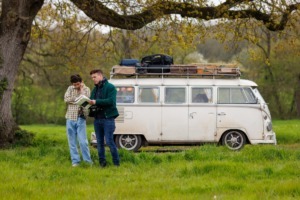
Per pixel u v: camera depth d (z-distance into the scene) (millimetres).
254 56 31656
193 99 26453
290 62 78688
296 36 30484
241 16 28828
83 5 27125
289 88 81125
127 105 26375
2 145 26062
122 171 16766
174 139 26312
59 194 12859
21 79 71312
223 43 30625
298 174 15570
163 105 26375
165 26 27984
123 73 26641
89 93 18172
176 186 13867
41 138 29766
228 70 26797
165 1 26703
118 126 26312
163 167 17516
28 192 13070
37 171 16531
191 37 28109
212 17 27984
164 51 29094
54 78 70750
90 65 43344
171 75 26734
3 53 26000
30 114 77125
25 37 26391
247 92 26484
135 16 28094
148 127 26328
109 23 27906
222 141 26391
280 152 18938
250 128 26312
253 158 18562
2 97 25891
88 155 18188
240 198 12125
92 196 12602
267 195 12414
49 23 35844
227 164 16766
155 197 12539
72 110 18062
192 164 17219
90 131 42094
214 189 13492
